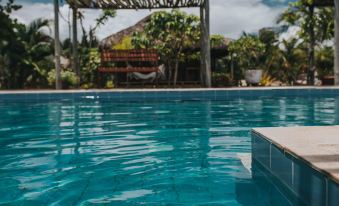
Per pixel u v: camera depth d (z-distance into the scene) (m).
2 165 3.90
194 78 22.53
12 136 5.75
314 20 20.91
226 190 2.99
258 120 7.48
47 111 9.41
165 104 10.98
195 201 2.73
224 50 23.61
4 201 2.78
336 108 9.56
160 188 3.07
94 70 21.19
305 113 8.58
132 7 17.27
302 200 2.45
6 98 12.38
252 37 32.03
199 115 8.40
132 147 4.81
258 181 3.23
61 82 16.16
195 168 3.71
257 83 19.33
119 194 2.92
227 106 10.31
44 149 4.72
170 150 4.60
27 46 25.19
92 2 17.19
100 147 4.82
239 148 4.68
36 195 2.92
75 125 6.93
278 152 2.98
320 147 2.78
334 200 1.97
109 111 9.32
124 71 16.98
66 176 3.46
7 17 22.62
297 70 30.27
